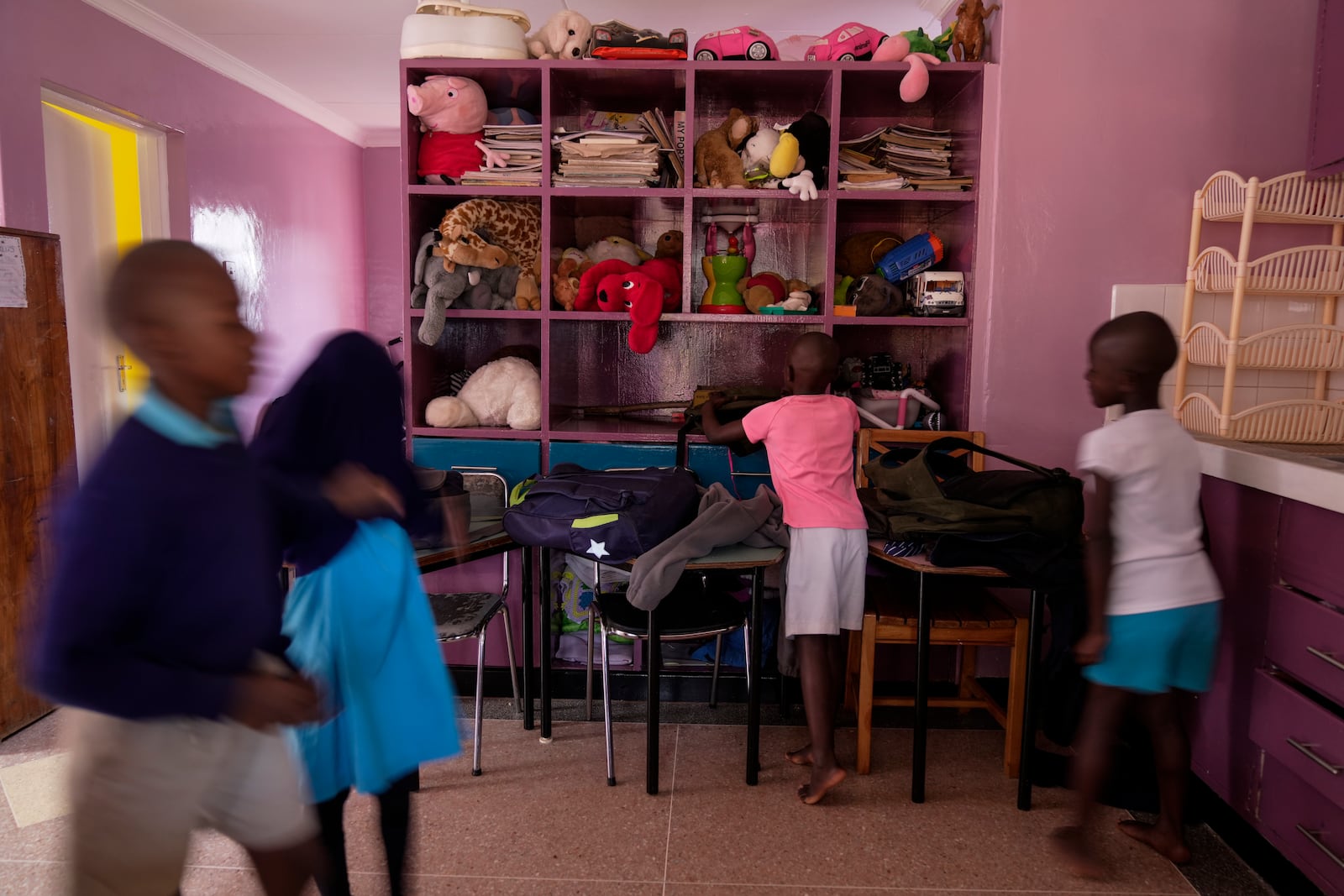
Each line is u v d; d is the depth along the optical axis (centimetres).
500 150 279
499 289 289
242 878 184
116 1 372
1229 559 207
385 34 423
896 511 224
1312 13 260
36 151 331
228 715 96
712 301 294
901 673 290
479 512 248
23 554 251
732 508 222
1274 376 262
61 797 214
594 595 250
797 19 371
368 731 141
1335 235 243
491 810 214
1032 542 205
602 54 269
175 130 426
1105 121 266
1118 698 178
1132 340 172
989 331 274
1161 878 188
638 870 190
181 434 96
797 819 211
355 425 135
